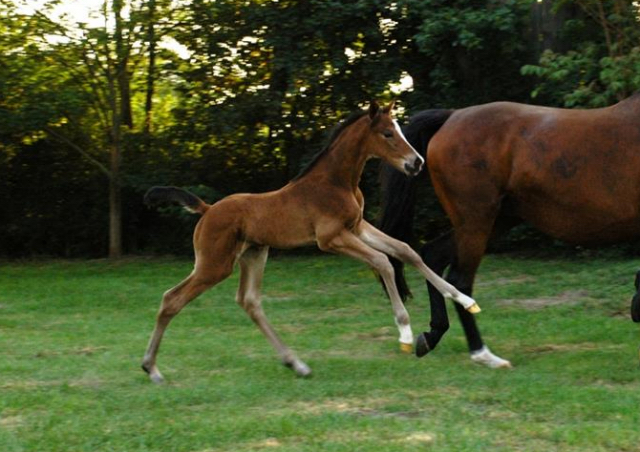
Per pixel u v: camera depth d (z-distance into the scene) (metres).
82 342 9.45
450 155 7.99
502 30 14.23
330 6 14.95
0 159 17.25
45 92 15.81
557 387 6.86
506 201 7.98
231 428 5.94
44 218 17.48
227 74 16.41
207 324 10.51
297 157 16.39
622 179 7.51
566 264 13.88
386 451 5.45
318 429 5.91
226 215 7.48
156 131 17.23
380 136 7.53
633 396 6.53
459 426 5.95
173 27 16.16
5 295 12.87
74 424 6.14
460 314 7.98
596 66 13.34
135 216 17.28
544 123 7.75
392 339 9.41
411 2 14.52
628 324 9.70
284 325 10.37
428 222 15.17
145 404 6.67
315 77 15.30
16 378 7.71
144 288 13.17
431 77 15.20
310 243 7.60
